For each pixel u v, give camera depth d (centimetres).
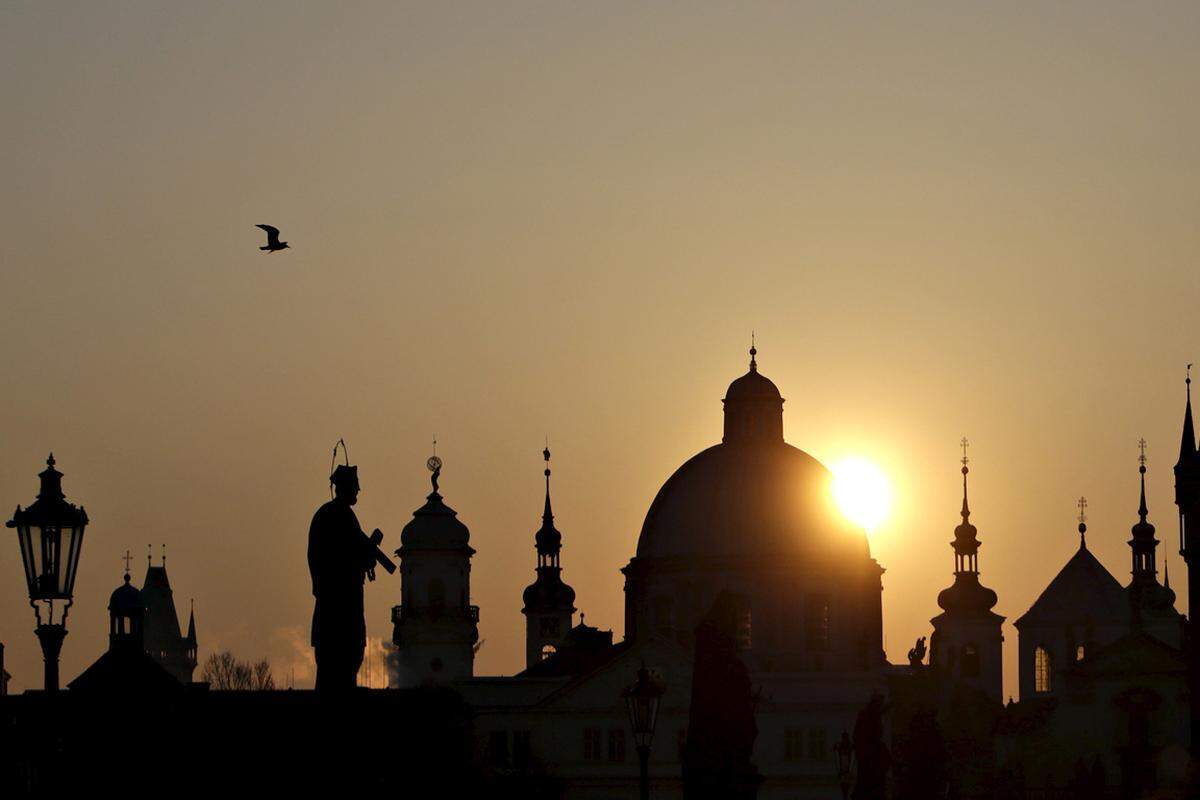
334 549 11688
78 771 12888
